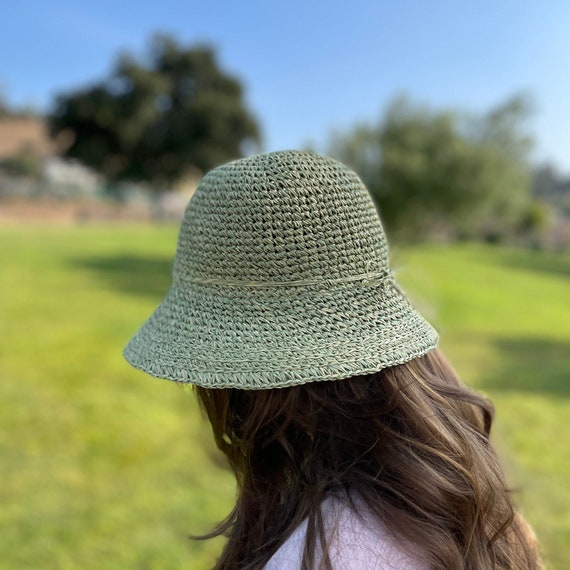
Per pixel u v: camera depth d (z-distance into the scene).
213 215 0.88
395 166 20.06
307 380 0.78
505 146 21.50
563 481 3.41
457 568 0.77
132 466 3.41
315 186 0.86
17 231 22.97
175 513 2.91
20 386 4.82
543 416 4.67
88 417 4.16
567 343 7.89
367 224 0.90
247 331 0.83
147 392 4.74
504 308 10.92
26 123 48.00
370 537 0.76
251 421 0.88
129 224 33.09
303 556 0.76
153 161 44.00
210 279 0.88
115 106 40.69
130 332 7.13
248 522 0.94
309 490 0.81
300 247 0.84
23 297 9.34
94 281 11.41
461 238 30.16
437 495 0.81
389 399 0.86
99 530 2.74
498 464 0.98
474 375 6.02
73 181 44.25
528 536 1.08
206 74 44.31
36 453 3.54
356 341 0.82
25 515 2.85
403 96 20.89
